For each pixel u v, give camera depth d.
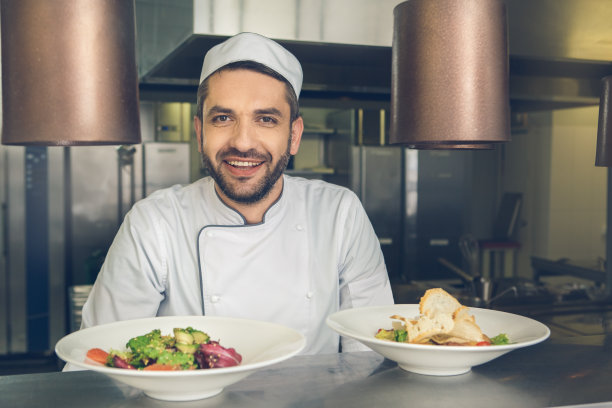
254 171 1.07
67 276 4.52
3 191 4.19
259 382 0.83
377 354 0.97
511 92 2.36
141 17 1.85
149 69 1.78
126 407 0.74
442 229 5.14
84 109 0.66
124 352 0.82
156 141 4.70
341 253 1.32
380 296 1.34
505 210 5.51
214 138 1.07
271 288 1.20
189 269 1.22
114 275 1.17
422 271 5.13
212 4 1.14
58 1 0.65
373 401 0.77
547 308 2.72
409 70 0.86
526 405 0.76
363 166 4.95
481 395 0.79
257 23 1.16
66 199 4.54
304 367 0.90
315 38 1.19
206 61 1.10
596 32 1.37
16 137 0.67
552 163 5.71
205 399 0.77
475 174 6.20
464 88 0.83
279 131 1.08
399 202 5.07
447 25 0.82
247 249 1.18
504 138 0.85
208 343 0.81
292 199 1.27
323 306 1.27
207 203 1.23
